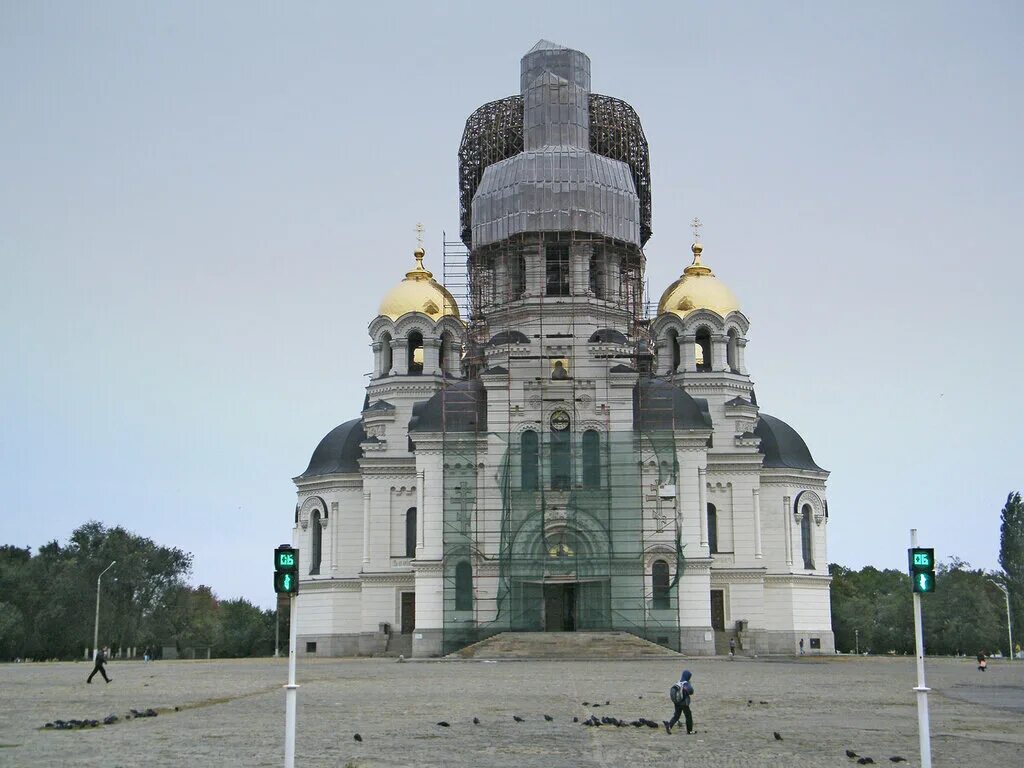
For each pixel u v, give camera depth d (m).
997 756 39.72
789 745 42.16
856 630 177.38
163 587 186.62
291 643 33.91
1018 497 162.75
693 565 117.75
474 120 143.88
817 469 134.38
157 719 50.59
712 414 131.62
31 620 160.88
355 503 133.50
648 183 145.25
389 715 52.03
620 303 129.62
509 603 116.25
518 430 119.12
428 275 142.00
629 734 45.09
